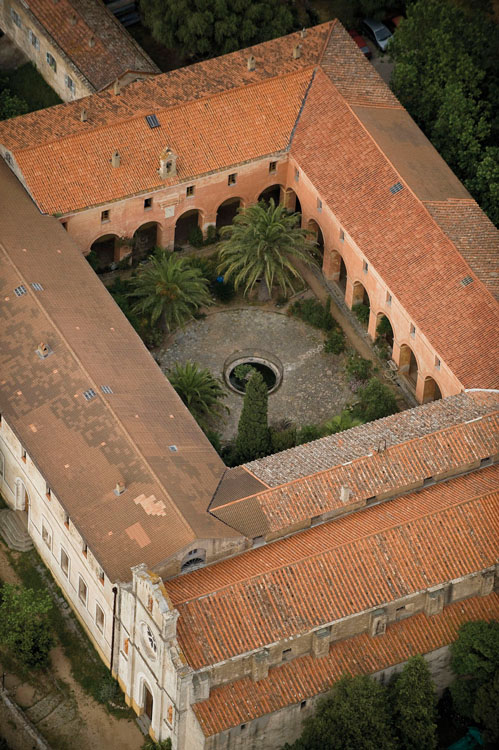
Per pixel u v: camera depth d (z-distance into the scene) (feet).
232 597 454.81
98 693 489.26
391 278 556.92
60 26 645.51
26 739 475.31
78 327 528.63
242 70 613.93
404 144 595.06
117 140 585.63
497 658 461.78
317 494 483.10
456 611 481.87
